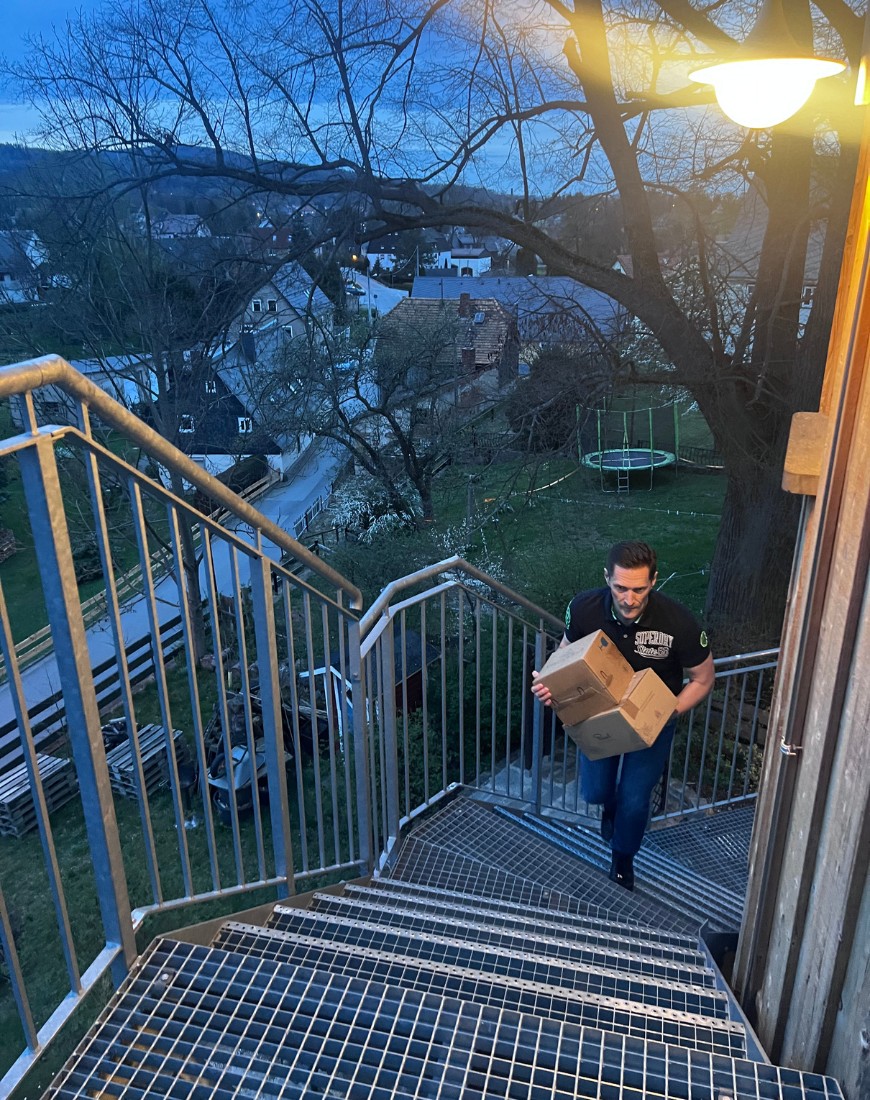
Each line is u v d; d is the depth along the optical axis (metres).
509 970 2.21
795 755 1.79
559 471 15.78
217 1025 1.75
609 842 3.78
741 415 11.66
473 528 16.64
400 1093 1.56
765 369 11.03
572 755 7.42
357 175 11.23
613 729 3.02
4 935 1.54
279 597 20.14
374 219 11.48
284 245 12.43
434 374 22.39
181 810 2.15
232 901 9.83
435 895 3.22
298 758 2.78
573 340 12.88
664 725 3.12
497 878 3.56
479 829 3.94
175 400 16.77
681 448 28.11
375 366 21.48
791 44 2.37
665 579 19.12
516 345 15.22
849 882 1.43
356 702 3.12
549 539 18.30
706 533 21.53
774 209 11.00
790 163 10.63
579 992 1.98
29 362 1.43
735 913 3.71
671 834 5.02
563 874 3.66
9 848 12.70
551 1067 1.61
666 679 3.27
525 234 11.15
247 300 13.03
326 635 2.83
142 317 15.67
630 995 2.13
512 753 7.98
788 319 11.48
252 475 32.03
